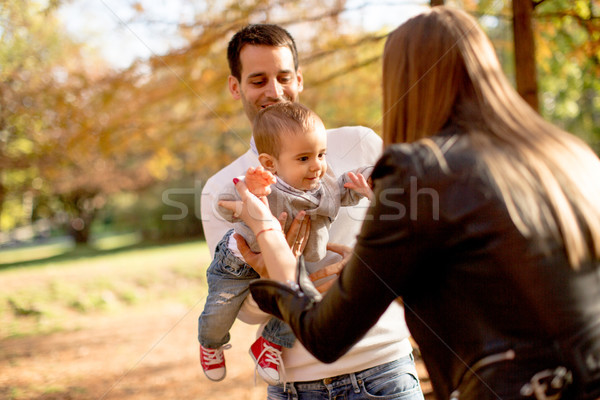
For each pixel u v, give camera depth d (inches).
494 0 265.1
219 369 127.3
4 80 443.2
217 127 348.2
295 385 111.7
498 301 62.7
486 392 62.5
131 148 380.2
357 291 67.7
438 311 67.4
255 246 106.0
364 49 305.9
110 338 395.5
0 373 311.4
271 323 111.4
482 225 62.7
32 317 478.6
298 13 297.1
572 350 61.3
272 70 121.9
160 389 277.3
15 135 643.5
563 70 333.4
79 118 339.0
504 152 66.1
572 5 247.1
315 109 346.3
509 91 72.4
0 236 2219.5
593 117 481.4
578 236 63.4
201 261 680.4
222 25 286.8
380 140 125.3
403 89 74.4
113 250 1186.0
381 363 109.7
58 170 539.2
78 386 284.8
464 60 71.1
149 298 557.9
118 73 316.8
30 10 422.3
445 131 70.2
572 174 66.2
